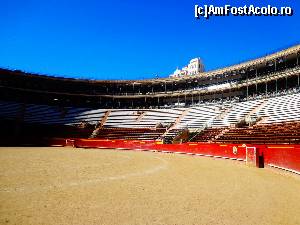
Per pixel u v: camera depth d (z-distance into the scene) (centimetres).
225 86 5219
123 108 6178
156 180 1162
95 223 590
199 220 633
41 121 5269
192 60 11381
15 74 5581
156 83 6075
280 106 3922
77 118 5559
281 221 643
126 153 3097
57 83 6112
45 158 2042
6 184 970
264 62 4550
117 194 869
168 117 5359
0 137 4422
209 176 1336
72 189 923
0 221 583
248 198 867
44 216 625
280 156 1800
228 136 3666
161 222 612
